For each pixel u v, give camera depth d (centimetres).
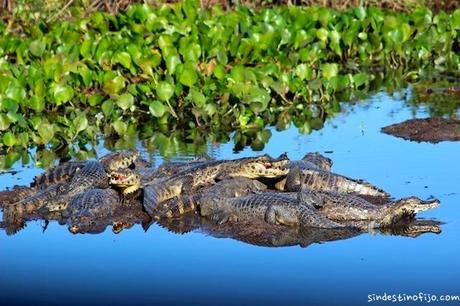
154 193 1165
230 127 1612
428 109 1680
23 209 1167
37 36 1980
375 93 1845
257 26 1959
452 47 2133
